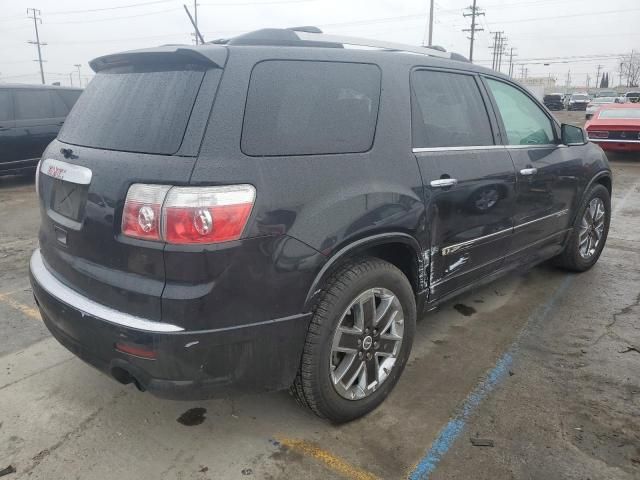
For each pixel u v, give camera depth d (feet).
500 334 12.17
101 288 7.49
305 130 7.92
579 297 14.29
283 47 8.07
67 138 8.95
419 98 9.86
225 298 6.97
